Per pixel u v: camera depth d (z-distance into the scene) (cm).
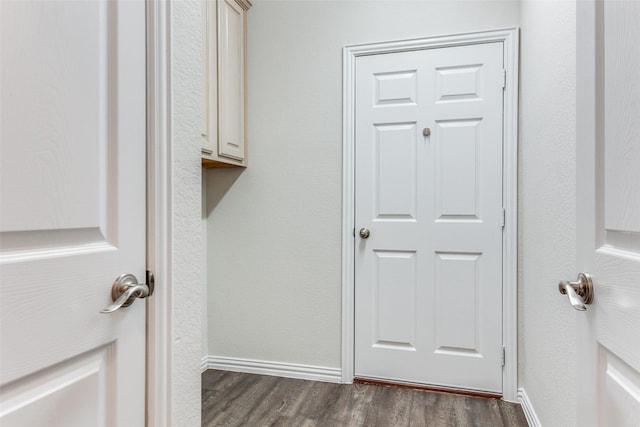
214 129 202
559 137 134
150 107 86
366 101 221
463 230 209
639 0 56
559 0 134
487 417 184
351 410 192
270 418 185
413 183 216
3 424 57
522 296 197
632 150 58
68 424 67
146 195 85
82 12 71
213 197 242
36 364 61
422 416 185
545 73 152
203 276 243
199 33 103
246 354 240
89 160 72
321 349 229
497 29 202
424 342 215
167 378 89
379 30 219
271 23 236
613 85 64
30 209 61
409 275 217
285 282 234
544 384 155
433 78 212
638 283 56
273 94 236
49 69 64
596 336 70
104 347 75
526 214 189
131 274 81
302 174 231
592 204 72
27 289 60
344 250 224
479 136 206
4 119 58
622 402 61
